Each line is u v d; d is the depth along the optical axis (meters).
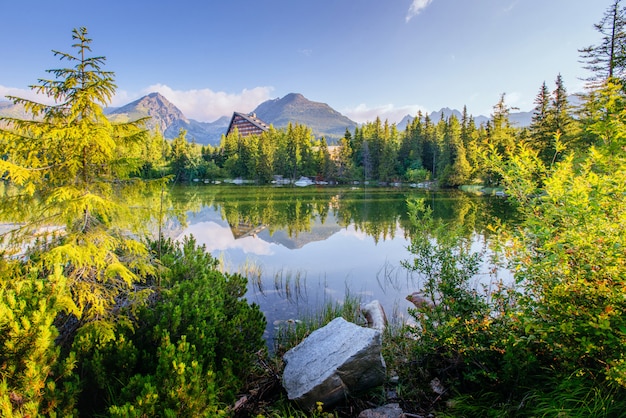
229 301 4.90
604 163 3.12
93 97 3.47
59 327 3.49
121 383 2.76
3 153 3.23
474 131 54.44
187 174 68.81
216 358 3.73
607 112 3.79
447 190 47.31
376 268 10.62
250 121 140.12
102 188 3.72
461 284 3.90
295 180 73.00
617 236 2.36
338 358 3.56
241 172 75.00
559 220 2.90
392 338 5.12
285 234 17.23
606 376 2.25
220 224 20.52
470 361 3.24
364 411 3.21
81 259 3.19
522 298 2.85
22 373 2.15
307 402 3.30
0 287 3.02
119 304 3.90
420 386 3.55
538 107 32.72
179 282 4.79
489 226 3.65
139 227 4.17
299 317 6.78
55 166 3.52
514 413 2.71
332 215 24.67
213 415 2.52
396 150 71.88
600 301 2.36
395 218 22.88
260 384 3.95
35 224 3.34
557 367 2.82
